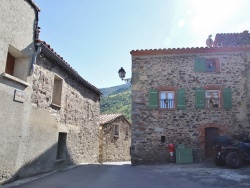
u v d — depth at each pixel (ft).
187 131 42.93
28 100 25.84
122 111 142.61
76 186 21.70
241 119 42.73
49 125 30.78
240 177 27.04
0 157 21.24
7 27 22.36
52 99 33.32
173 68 45.37
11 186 20.99
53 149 31.91
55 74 32.68
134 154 43.11
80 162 43.47
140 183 23.77
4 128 21.83
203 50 45.03
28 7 25.73
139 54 46.26
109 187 21.61
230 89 43.80
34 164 27.04
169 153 42.47
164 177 27.63
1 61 21.52
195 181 25.03
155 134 43.45
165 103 44.78
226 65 44.75
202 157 41.88
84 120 45.80
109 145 66.28
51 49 30.30
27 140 25.61
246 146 35.96
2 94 21.66
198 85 44.37
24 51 25.02
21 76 25.30
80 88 43.70
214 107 43.75
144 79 45.52
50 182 23.31
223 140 37.01
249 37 56.90
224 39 57.31
